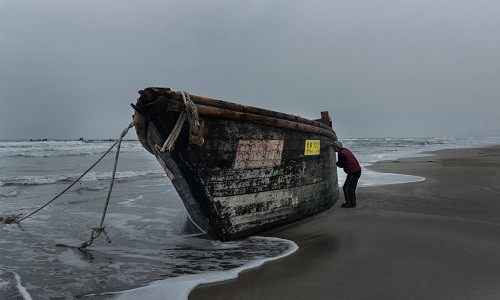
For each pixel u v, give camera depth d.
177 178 5.59
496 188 10.53
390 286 3.74
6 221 7.19
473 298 3.43
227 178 5.27
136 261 4.75
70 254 5.11
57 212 8.22
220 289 3.71
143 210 8.45
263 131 5.65
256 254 4.92
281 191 6.18
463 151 35.19
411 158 25.42
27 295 3.66
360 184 12.05
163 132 4.70
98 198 10.07
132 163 23.16
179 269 4.39
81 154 30.97
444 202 8.45
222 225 5.35
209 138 4.91
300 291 3.63
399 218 6.81
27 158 25.95
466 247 5.02
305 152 6.76
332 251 4.96
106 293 3.70
